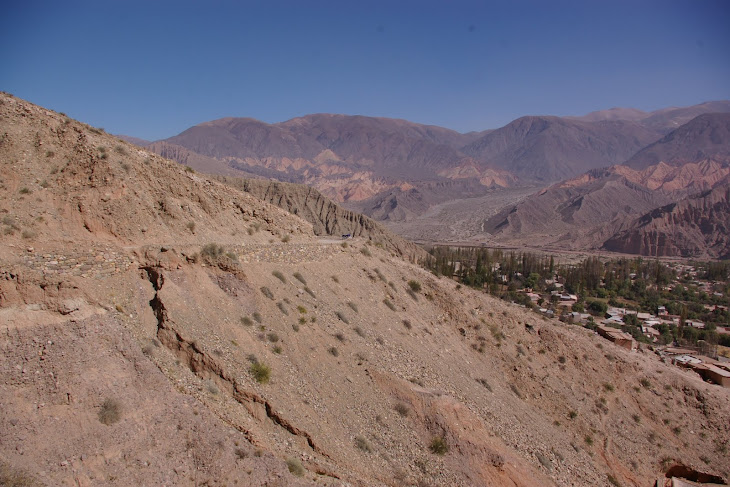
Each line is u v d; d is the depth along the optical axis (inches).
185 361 824.9
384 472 886.4
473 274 4131.4
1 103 1023.0
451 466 986.1
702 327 3764.8
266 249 1274.6
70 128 1066.1
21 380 611.5
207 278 1022.4
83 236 900.0
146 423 653.3
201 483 636.1
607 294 4822.8
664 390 1802.4
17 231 817.5
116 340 727.1
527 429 1327.5
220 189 1406.3
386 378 1114.7
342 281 1472.7
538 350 1788.9
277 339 1008.9
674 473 1558.8
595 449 1460.4
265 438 781.3
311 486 720.3
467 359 1550.2
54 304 695.1
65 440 584.7
